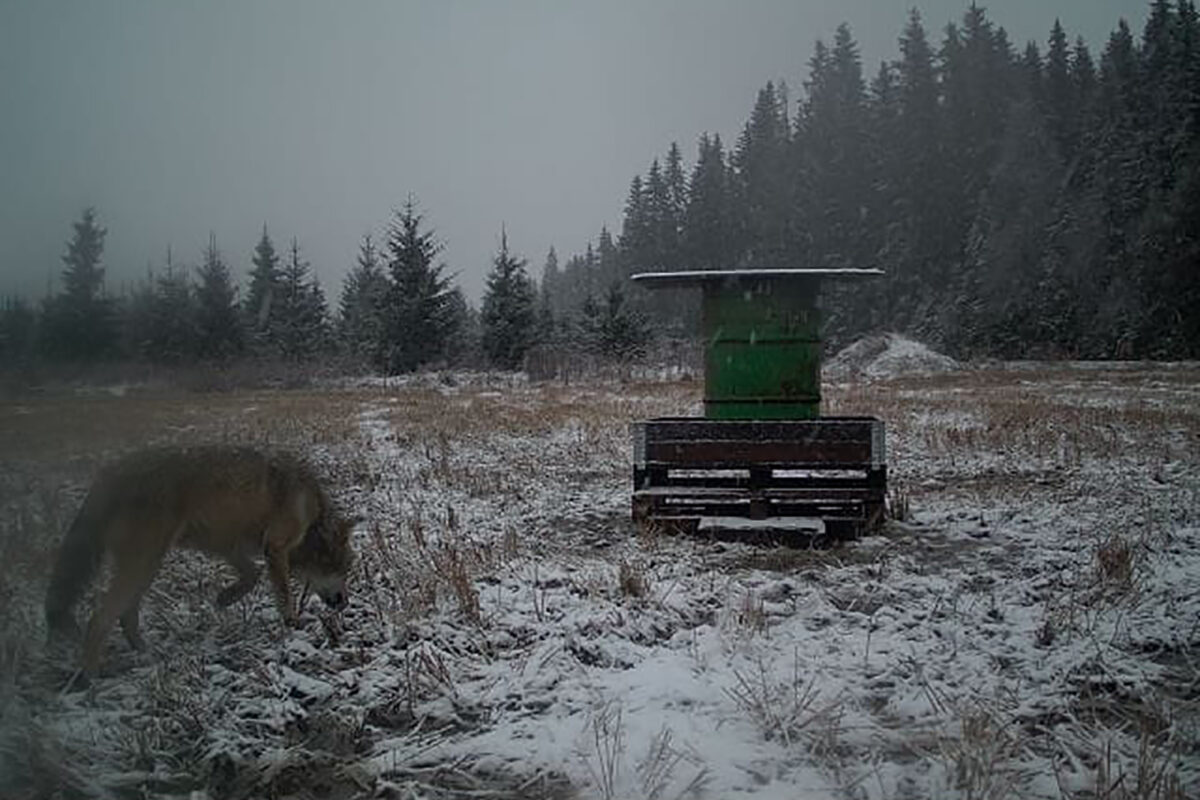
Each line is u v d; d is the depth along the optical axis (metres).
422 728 5.20
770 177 75.38
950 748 4.62
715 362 9.95
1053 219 58.91
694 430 9.37
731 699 5.33
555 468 13.67
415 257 50.66
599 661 6.04
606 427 18.08
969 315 58.12
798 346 9.81
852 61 73.50
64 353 50.34
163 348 50.81
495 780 4.59
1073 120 68.06
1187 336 49.62
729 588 7.38
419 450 15.89
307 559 6.76
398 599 7.13
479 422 20.02
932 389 30.22
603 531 9.62
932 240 66.69
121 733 5.01
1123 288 53.16
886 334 53.00
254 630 6.63
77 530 5.81
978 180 66.56
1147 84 59.50
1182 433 16.03
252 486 6.31
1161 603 6.85
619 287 47.34
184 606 7.07
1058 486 11.52
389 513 10.45
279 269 57.03
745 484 9.40
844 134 70.44
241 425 20.53
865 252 69.00
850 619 6.73
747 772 4.53
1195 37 58.34
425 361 49.69
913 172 67.12
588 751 4.77
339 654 6.20
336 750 4.96
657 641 6.43
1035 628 6.40
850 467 9.20
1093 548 8.40
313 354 51.09
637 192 84.81
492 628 6.57
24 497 10.84
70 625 5.75
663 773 4.47
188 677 5.67
